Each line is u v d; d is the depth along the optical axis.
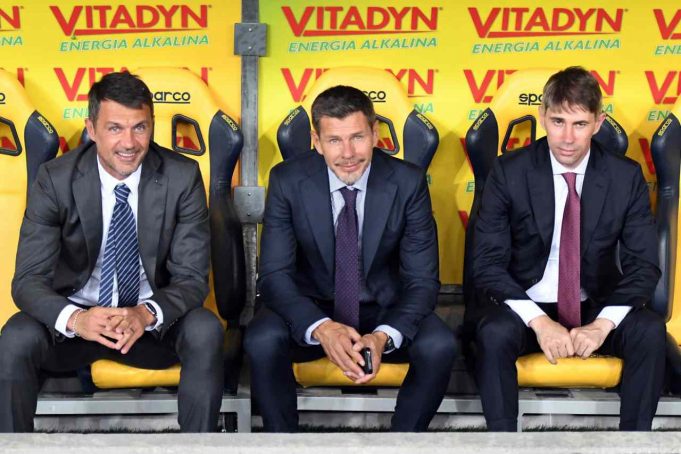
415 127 2.76
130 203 2.41
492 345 2.28
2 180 2.67
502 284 2.42
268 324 2.32
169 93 2.74
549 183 2.45
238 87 2.90
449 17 2.88
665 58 2.89
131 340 2.20
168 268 2.45
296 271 2.52
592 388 2.56
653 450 1.19
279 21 2.88
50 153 2.65
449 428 2.72
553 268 2.52
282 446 1.18
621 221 2.46
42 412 2.46
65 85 2.87
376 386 2.49
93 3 2.83
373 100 2.79
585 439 1.20
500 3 2.87
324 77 2.78
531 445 1.19
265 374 2.29
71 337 2.31
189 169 2.43
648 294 2.38
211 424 2.22
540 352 2.43
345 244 2.42
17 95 2.65
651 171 2.95
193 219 2.43
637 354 2.29
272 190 2.46
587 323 2.49
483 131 2.74
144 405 2.47
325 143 2.29
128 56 2.87
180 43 2.87
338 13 2.88
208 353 2.25
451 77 2.91
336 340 2.24
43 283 2.33
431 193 2.97
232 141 2.71
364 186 2.43
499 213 2.49
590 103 2.30
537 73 2.75
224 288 2.64
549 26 2.88
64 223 2.38
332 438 1.20
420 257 2.44
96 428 2.70
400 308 2.36
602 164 2.46
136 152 2.28
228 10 2.86
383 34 2.89
